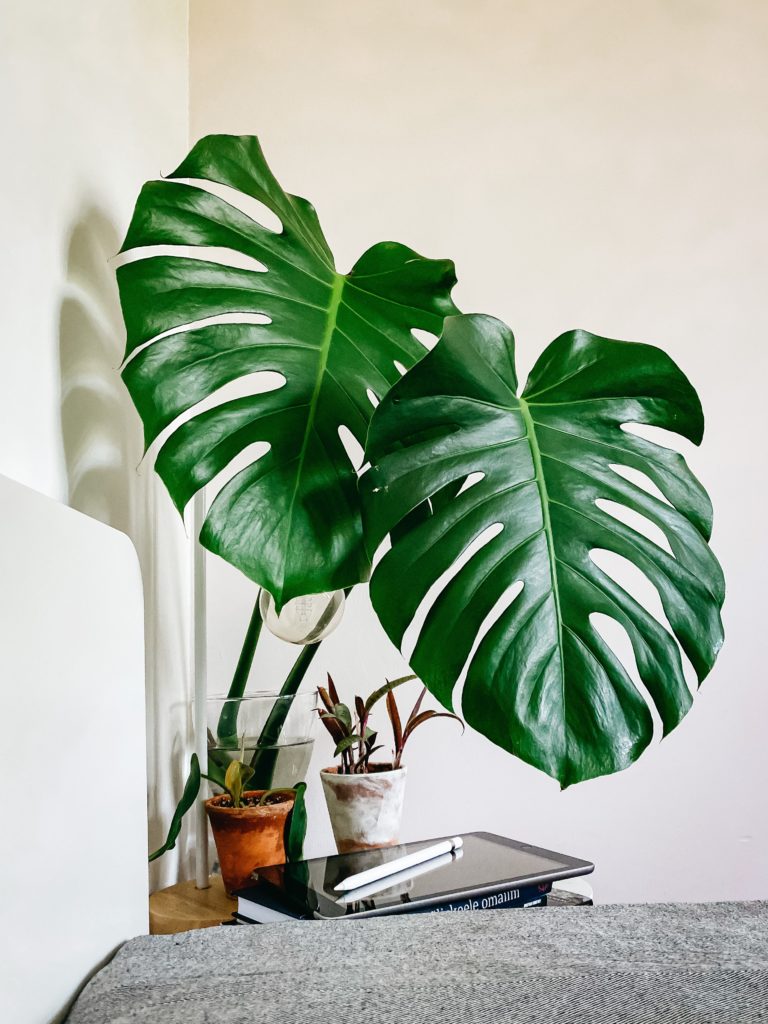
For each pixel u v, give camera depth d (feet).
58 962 1.78
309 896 2.86
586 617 2.78
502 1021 1.53
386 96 5.18
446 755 4.74
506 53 5.24
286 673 4.75
